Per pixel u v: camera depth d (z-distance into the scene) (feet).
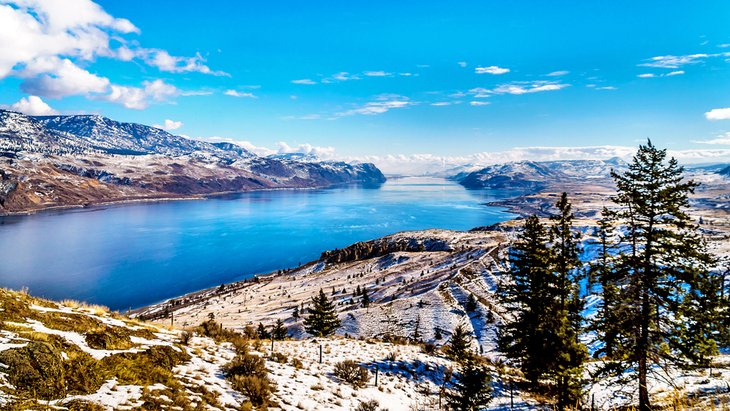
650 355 59.98
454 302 305.53
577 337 79.20
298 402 45.03
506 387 87.61
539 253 80.28
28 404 26.25
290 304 420.77
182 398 34.78
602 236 71.15
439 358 101.91
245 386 43.29
